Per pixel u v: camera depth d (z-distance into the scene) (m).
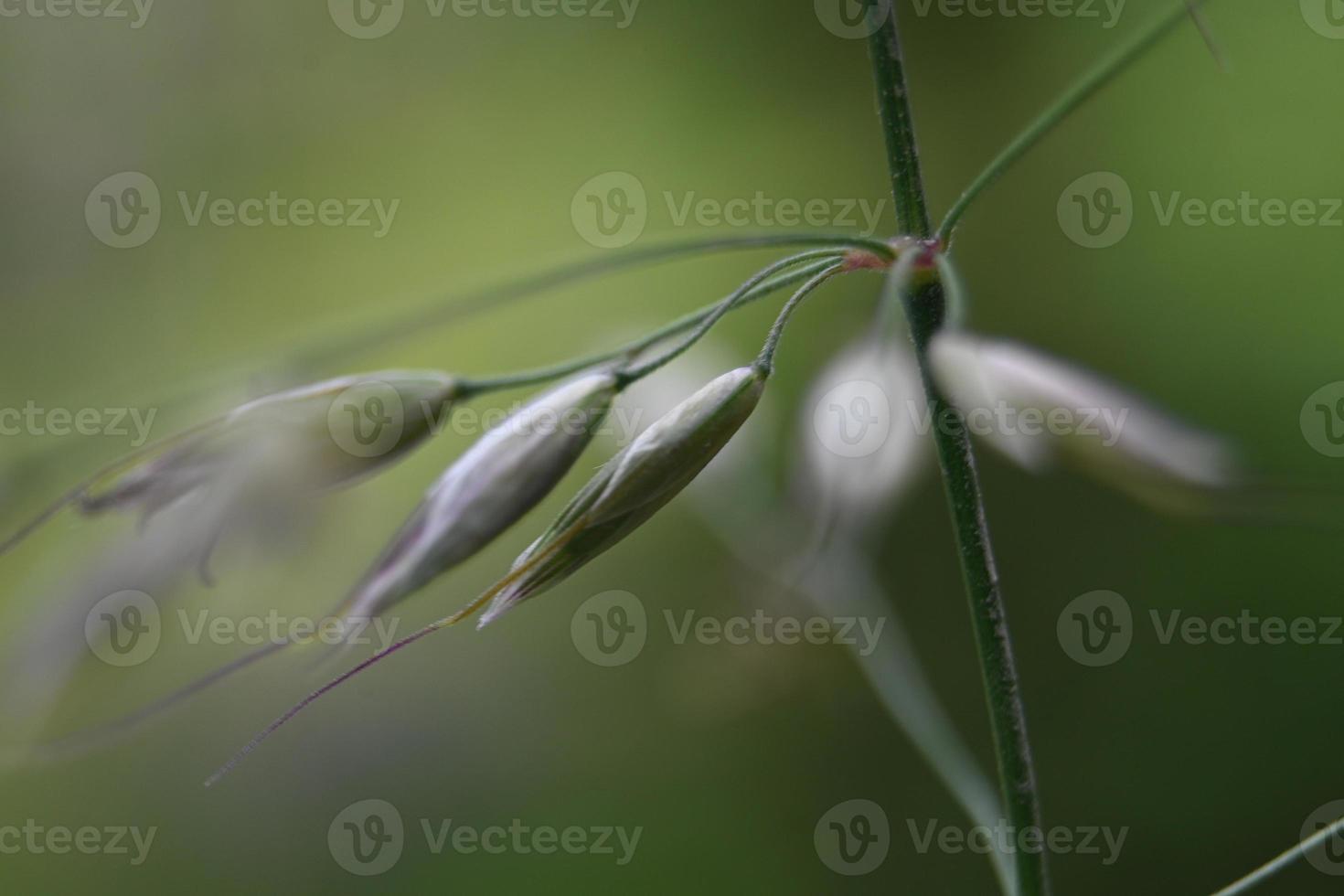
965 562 0.09
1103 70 0.09
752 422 0.11
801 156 0.22
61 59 0.22
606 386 0.09
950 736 0.10
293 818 0.16
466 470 0.09
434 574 0.09
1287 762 0.15
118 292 0.22
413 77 0.23
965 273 0.20
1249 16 0.19
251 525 0.09
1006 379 0.09
